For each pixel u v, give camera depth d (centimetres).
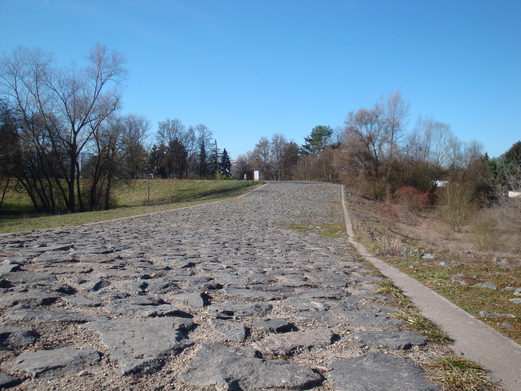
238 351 387
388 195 4500
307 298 606
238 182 5578
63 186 4622
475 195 2678
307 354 393
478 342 434
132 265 796
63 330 422
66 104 3800
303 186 5181
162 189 5366
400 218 3319
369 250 1247
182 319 471
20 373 324
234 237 1479
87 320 455
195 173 9462
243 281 704
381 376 345
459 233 2245
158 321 460
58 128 3828
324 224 2119
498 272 859
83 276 675
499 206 1805
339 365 368
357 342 427
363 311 543
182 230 1645
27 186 4050
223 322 471
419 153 4784
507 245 1520
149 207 2989
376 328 474
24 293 546
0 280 609
